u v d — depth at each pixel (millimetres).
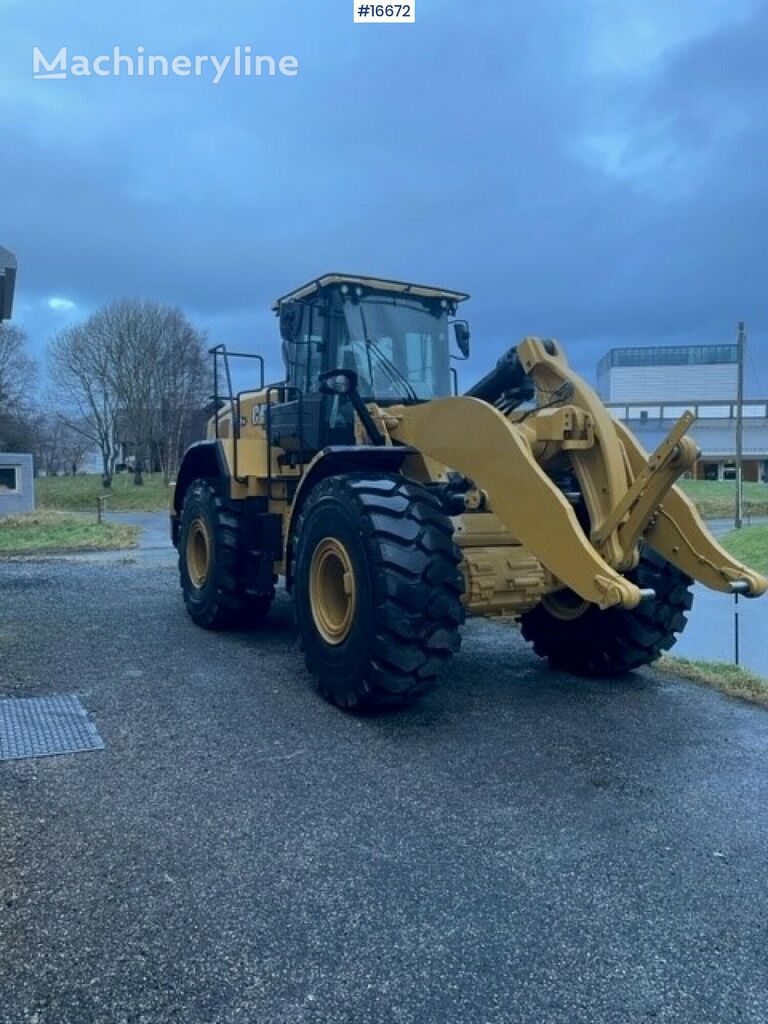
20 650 5797
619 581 3691
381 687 4223
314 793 3422
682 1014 2145
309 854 2920
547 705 4641
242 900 2625
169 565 11422
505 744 4008
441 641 4234
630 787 3514
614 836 3084
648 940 2451
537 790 3479
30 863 2820
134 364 38219
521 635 6297
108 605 7730
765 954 2395
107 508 31109
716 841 3053
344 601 4633
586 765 3754
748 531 17859
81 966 2285
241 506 6418
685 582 5035
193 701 4625
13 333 42594
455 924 2518
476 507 4621
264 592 6102
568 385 4371
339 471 5070
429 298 5777
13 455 22266
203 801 3328
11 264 6945
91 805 3275
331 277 5457
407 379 5645
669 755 3877
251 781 3533
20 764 3678
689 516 4379
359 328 5508
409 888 2713
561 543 3920
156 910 2559
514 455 4137
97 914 2531
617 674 5258
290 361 6090
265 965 2309
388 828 3123
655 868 2857
